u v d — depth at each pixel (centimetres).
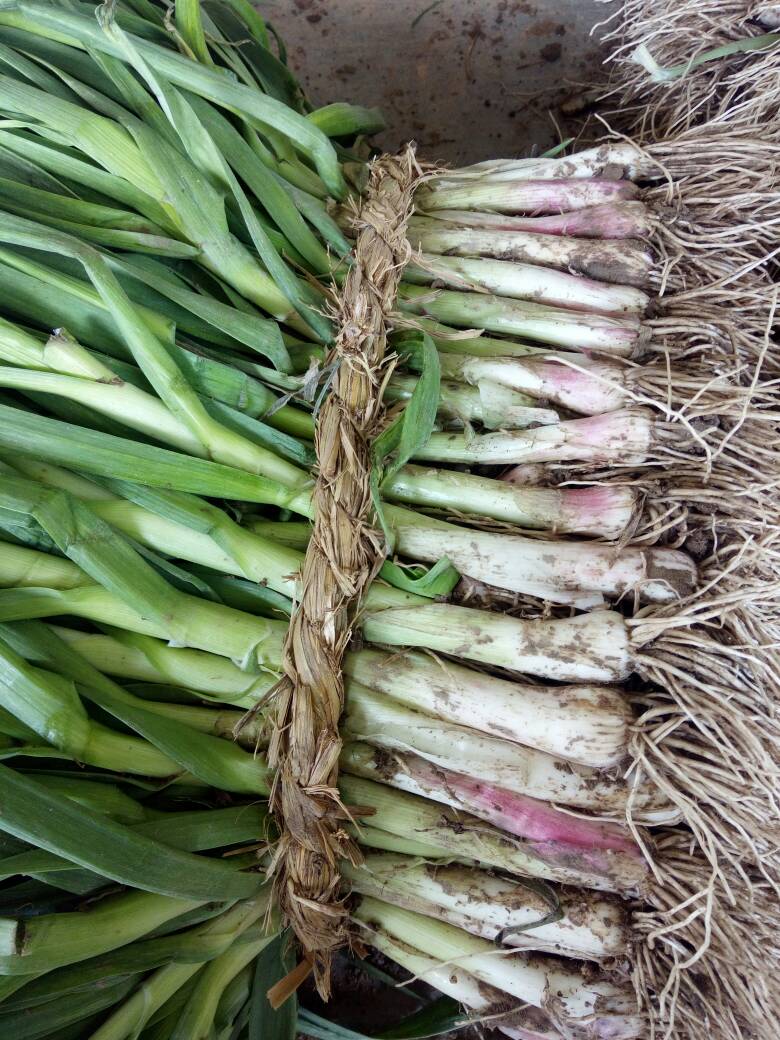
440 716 26
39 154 26
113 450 24
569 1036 26
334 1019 38
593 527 26
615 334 28
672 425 26
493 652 25
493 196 32
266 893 26
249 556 25
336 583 24
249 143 30
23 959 20
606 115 46
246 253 27
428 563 27
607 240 29
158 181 26
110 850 21
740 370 27
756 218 30
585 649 25
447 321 30
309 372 26
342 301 26
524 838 25
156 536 25
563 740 24
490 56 47
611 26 45
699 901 25
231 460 26
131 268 25
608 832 25
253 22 33
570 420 27
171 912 24
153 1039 25
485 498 27
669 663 25
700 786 24
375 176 30
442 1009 30
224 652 25
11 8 26
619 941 25
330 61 48
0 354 24
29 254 25
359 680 26
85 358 24
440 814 26
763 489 26
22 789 20
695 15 36
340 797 26
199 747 25
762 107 32
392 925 27
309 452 27
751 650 25
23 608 24
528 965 26
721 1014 25
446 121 48
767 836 25
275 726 24
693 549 27
